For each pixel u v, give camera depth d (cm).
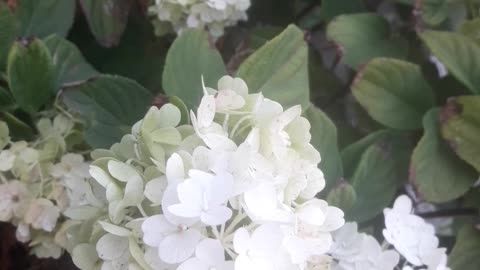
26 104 47
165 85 40
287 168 33
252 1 63
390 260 38
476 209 52
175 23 53
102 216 34
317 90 59
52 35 50
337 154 43
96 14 53
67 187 45
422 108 49
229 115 33
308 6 65
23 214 45
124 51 58
